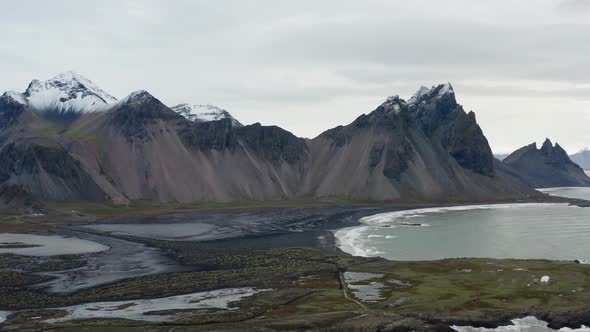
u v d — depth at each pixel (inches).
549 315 4020.7
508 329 3880.4
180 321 4028.1
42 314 4315.9
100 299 4803.2
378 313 4153.5
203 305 4522.6
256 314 4224.9
